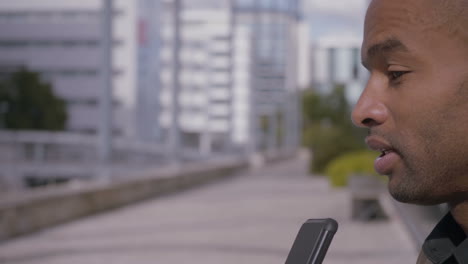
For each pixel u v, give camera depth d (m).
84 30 106.94
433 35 0.87
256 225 12.47
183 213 15.01
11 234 10.67
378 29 0.91
